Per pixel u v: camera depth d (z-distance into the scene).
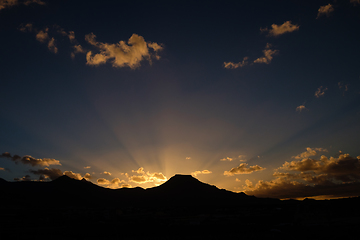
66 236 76.44
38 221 106.62
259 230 84.12
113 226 96.75
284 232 78.50
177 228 91.00
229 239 68.50
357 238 65.00
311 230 79.44
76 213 137.12
